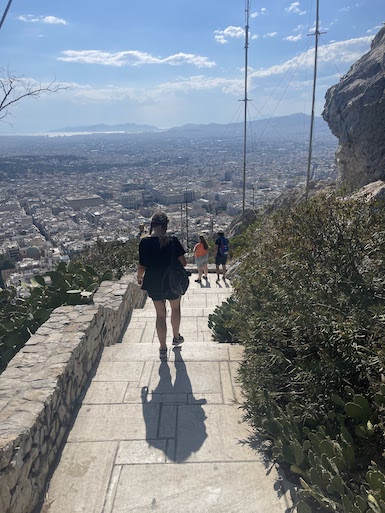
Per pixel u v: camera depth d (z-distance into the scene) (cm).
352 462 247
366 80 1311
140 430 321
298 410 293
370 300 298
